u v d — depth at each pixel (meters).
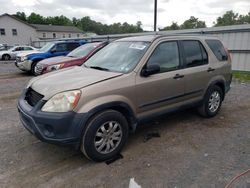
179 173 2.90
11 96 7.02
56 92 2.88
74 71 3.70
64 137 2.80
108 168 3.02
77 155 3.37
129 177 2.83
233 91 7.48
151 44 3.68
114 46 4.25
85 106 2.85
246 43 10.87
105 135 3.11
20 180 2.78
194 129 4.29
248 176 2.83
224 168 3.00
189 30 13.02
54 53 11.26
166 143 3.72
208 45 4.64
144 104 3.50
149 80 3.49
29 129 3.03
